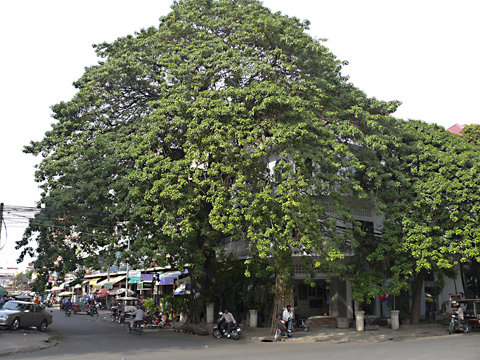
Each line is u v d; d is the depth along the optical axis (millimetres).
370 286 20031
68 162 17891
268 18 19531
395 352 13031
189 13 21438
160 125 18094
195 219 18047
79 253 18406
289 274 18656
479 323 21484
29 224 17281
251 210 16375
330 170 18453
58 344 16719
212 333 20422
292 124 17219
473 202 19391
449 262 19625
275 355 12898
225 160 17094
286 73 19953
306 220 17219
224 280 24531
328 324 24797
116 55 21109
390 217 20484
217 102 17297
